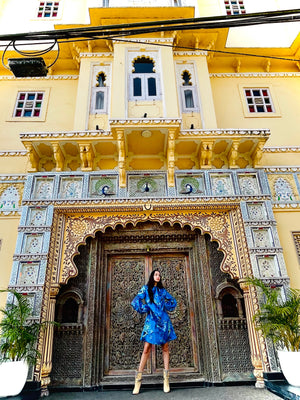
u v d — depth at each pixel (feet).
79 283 14.96
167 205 14.98
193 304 15.23
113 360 14.26
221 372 13.61
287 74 20.30
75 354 13.78
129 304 15.23
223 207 15.21
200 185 15.72
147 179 15.85
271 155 17.38
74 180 15.69
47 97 19.15
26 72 11.51
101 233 15.89
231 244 14.94
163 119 14.48
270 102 19.53
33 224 14.55
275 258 14.05
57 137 15.06
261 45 21.27
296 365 10.93
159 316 12.23
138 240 16.07
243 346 14.11
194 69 18.22
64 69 20.38
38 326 12.09
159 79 16.92
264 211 15.15
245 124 18.63
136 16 17.61
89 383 13.15
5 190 16.05
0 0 22.63
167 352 12.56
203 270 15.23
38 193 15.37
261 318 12.39
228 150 16.38
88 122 16.49
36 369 11.90
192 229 15.19
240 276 14.21
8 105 18.88
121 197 15.02
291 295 13.28
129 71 17.03
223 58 20.16
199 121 16.70
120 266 15.99
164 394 11.84
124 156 15.15
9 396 10.69
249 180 16.01
